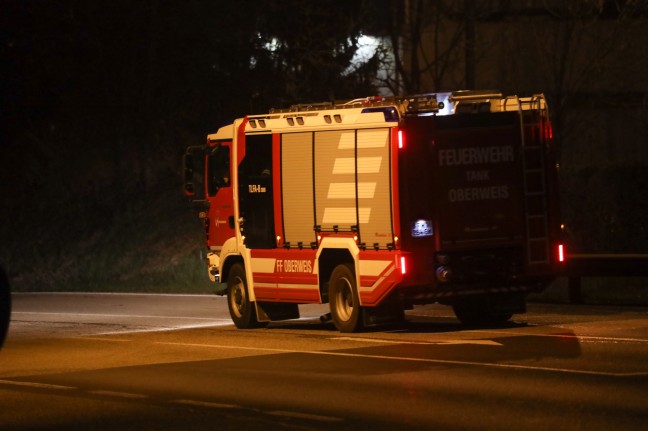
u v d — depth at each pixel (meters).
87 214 68.88
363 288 30.36
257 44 65.94
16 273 65.00
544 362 23.47
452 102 31.59
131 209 67.44
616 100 56.97
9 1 70.69
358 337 29.67
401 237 29.56
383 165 29.97
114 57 70.56
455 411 18.47
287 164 32.88
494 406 18.78
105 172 71.62
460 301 31.19
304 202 32.31
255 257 33.94
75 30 69.94
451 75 58.00
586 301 39.22
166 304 44.72
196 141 69.31
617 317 32.88
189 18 67.31
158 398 20.91
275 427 17.77
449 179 30.06
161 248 62.53
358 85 60.72
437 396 19.89
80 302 47.72
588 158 58.16
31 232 69.31
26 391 22.42
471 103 31.84
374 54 60.22
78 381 23.55
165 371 24.48
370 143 30.36
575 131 58.28
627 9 55.00
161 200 67.38
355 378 22.30
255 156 34.03
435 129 29.95
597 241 52.38
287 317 34.62
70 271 63.28
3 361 27.59
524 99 31.48
